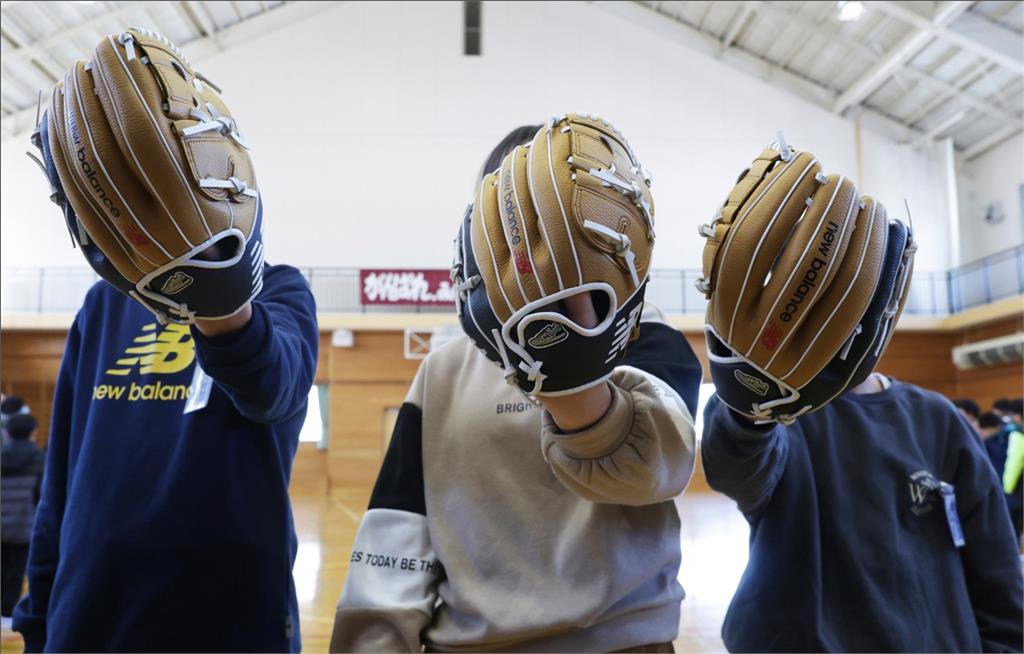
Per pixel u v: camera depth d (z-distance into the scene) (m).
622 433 0.62
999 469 5.08
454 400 0.95
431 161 11.10
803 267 0.55
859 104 11.54
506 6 11.27
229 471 0.86
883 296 0.57
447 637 0.84
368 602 0.85
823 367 0.57
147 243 0.56
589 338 0.53
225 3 10.56
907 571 1.13
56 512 0.96
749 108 11.38
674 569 0.87
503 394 0.91
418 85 11.16
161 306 0.60
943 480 1.22
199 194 0.56
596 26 11.29
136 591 0.82
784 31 10.56
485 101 11.18
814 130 11.46
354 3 11.17
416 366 10.62
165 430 0.88
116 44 0.56
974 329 10.65
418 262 10.99
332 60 11.14
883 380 1.34
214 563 0.83
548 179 0.53
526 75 11.20
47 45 9.46
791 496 1.15
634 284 0.54
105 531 0.84
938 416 1.27
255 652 0.83
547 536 0.84
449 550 0.87
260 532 0.85
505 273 0.54
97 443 0.89
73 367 1.02
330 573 4.96
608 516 0.83
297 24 11.12
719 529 6.79
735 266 0.57
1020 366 9.68
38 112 0.62
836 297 0.56
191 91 0.58
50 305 10.69
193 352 0.92
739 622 1.17
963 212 11.70
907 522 1.18
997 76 9.94
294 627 0.89
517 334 0.53
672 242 11.07
